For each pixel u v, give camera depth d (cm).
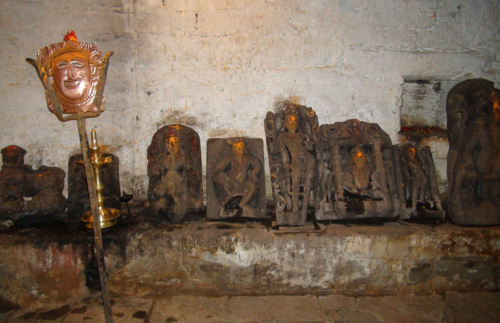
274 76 304
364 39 298
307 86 306
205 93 305
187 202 251
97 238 182
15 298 219
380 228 236
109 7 287
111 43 292
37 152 295
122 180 308
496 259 229
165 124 308
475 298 222
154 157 265
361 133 268
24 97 289
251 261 227
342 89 307
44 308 216
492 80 311
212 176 263
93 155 221
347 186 252
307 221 251
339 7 292
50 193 255
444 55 304
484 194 251
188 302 221
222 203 257
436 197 263
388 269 229
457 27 297
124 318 204
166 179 251
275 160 259
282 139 257
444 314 207
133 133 306
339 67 304
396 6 292
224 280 231
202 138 310
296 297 226
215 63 301
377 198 249
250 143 280
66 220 254
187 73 301
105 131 302
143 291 229
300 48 299
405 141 310
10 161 257
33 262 218
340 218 252
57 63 208
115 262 225
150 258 228
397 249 226
